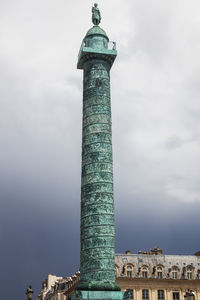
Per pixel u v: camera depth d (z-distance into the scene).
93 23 40.75
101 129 35.44
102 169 34.22
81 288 31.08
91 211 33.06
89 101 36.56
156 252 72.50
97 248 31.92
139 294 63.38
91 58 37.88
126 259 67.12
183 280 65.56
